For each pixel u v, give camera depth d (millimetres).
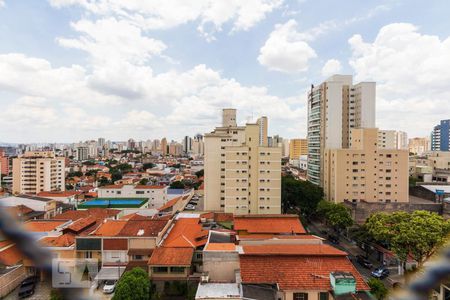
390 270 36500
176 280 29000
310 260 24797
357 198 59906
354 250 44375
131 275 26141
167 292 28781
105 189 68938
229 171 53594
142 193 69312
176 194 73312
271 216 41156
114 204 60094
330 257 25125
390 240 33938
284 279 22922
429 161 98812
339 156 60125
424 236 29078
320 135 73875
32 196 61188
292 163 162000
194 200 73000
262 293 22125
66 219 45156
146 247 33281
